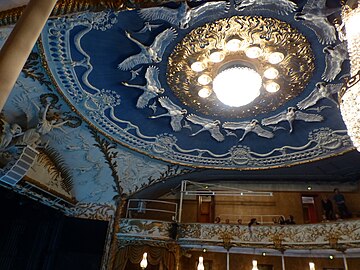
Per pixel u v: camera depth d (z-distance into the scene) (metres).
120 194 12.51
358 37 5.05
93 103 8.38
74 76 7.39
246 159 10.92
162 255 12.24
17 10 4.18
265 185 14.30
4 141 8.35
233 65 7.03
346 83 5.12
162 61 7.03
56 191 10.71
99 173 11.66
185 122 9.20
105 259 11.74
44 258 10.59
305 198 14.63
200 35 6.43
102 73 7.32
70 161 10.89
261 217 13.98
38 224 10.67
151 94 8.02
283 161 10.77
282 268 12.20
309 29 6.14
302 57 6.73
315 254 11.73
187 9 5.78
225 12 5.98
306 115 8.55
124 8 4.43
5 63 2.44
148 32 6.28
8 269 9.38
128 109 8.62
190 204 14.87
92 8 4.35
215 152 10.73
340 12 5.65
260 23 6.16
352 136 5.08
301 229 11.53
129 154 11.02
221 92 6.87
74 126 9.49
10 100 8.12
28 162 8.66
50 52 6.63
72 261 11.36
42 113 8.53
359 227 10.45
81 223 12.03
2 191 9.23
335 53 6.51
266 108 8.41
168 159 11.25
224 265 13.96
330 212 12.49
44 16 2.80
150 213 14.65
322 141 9.54
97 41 6.45
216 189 14.27
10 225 9.70
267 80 7.42
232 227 12.32
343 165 11.53
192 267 14.08
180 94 8.02
